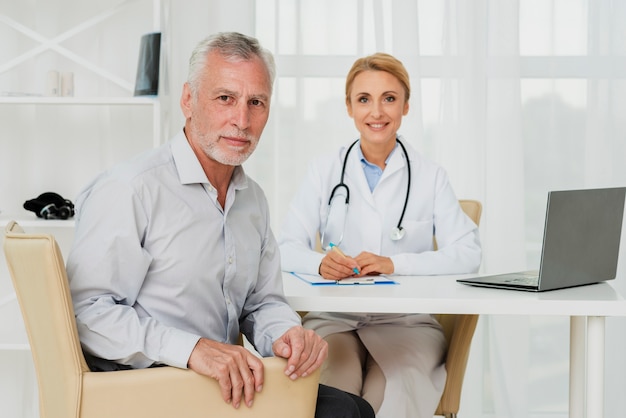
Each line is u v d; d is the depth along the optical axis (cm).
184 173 166
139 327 152
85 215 159
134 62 317
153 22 299
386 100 241
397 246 244
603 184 326
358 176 247
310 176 253
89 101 285
